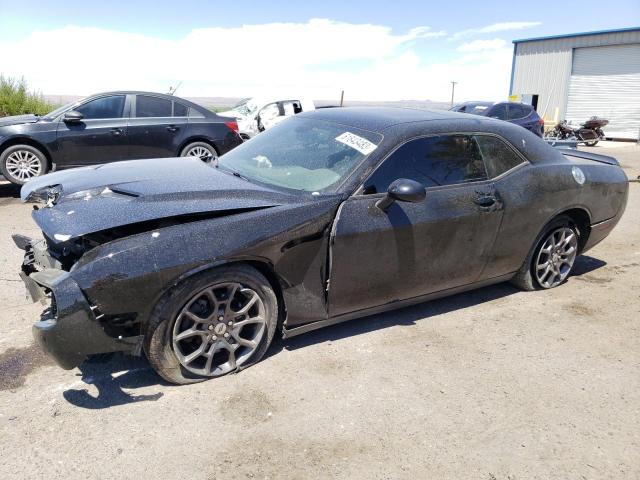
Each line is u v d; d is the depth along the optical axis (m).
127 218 2.81
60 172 3.90
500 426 2.90
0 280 4.59
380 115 4.02
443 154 3.82
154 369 2.97
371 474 2.50
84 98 8.49
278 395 3.05
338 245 3.29
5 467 2.43
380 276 3.56
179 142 9.01
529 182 4.21
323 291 3.39
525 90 28.09
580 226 4.84
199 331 3.01
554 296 4.72
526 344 3.82
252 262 3.11
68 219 2.87
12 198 7.99
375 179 3.47
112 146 8.49
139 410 2.87
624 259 5.92
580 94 26.19
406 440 2.74
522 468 2.60
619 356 3.71
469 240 3.90
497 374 3.41
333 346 3.64
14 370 3.21
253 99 17.38
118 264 2.69
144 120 8.73
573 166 4.59
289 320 3.33
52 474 2.40
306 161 3.71
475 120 4.16
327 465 2.54
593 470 2.61
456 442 2.75
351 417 2.90
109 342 2.75
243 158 4.08
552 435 2.85
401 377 3.31
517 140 4.28
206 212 2.97
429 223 3.62
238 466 2.51
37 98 14.37
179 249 2.81
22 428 2.69
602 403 3.16
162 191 3.14
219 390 3.07
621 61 24.62
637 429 2.93
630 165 14.59
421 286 3.83
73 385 3.08
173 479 2.41
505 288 4.86
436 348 3.70
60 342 2.65
